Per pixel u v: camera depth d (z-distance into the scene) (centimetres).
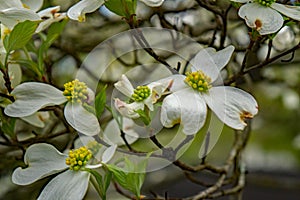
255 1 58
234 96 57
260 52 79
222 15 68
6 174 89
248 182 119
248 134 82
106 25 84
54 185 57
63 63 87
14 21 59
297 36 78
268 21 57
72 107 58
